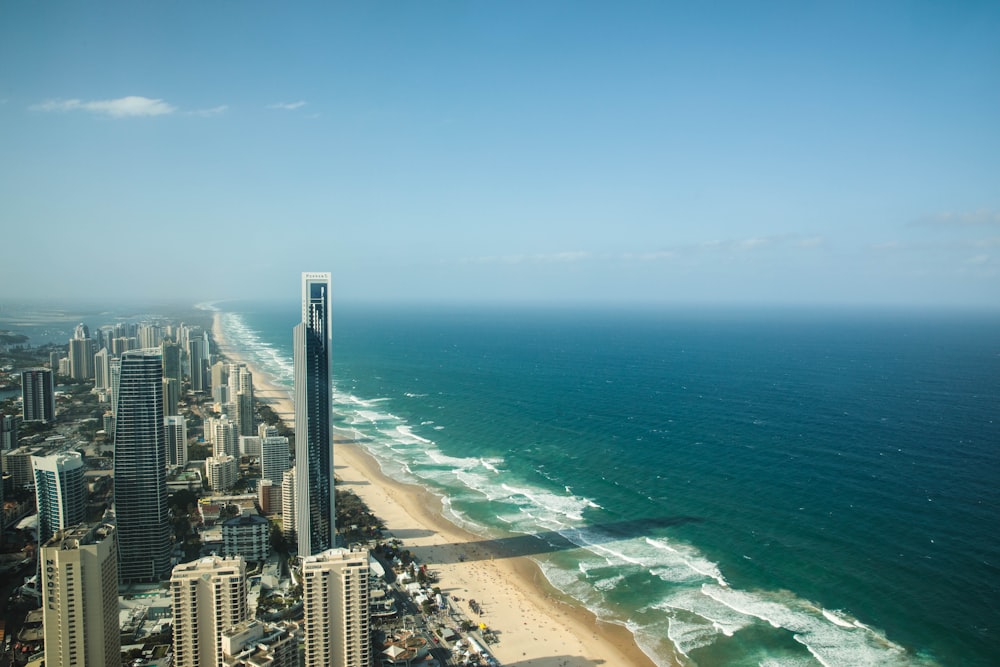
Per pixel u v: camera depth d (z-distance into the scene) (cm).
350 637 15125
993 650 16800
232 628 14350
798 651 17388
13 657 16912
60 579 14575
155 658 16900
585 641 18525
